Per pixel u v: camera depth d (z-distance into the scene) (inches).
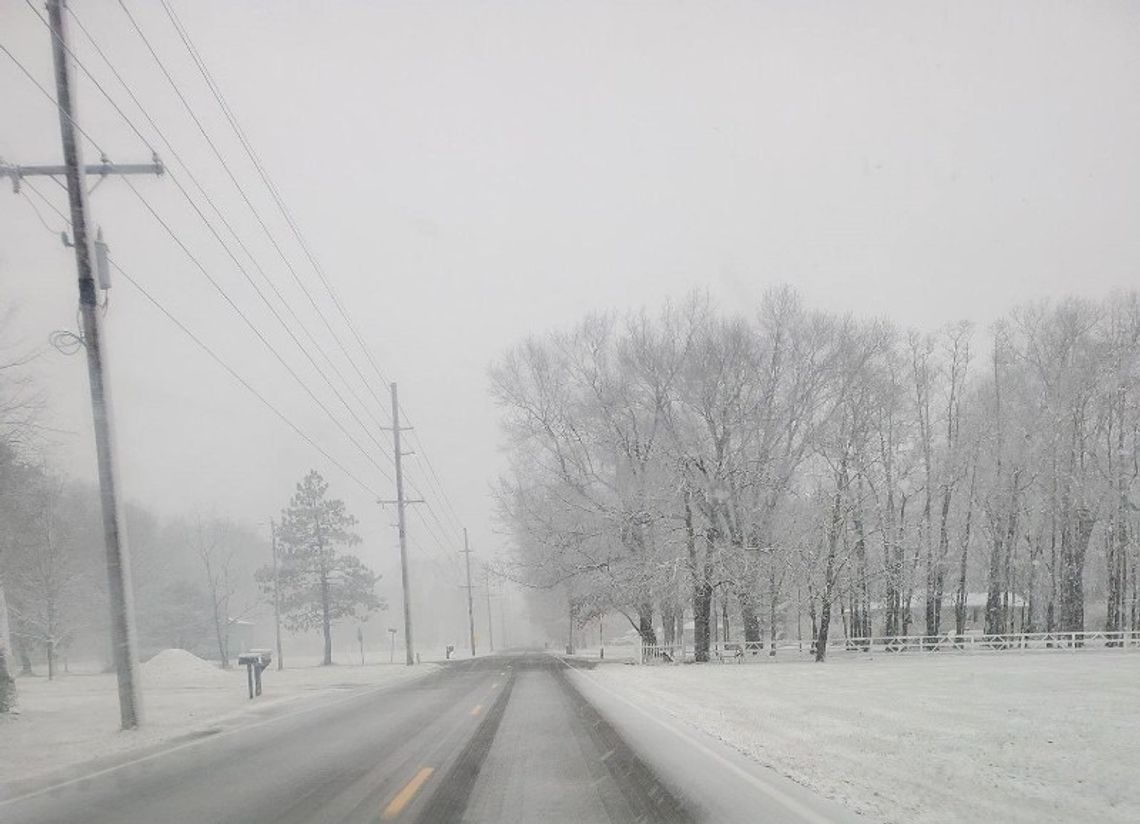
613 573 1381.6
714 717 555.5
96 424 569.0
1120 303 1627.7
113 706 741.3
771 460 1366.9
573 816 272.5
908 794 300.0
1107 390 1596.9
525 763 377.4
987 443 1748.3
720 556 1285.7
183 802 306.5
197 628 2637.8
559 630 3228.3
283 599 2464.3
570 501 1402.6
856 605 1860.2
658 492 1347.2
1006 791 303.0
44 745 481.4
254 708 700.7
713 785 319.6
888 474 1694.1
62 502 1796.3
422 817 273.3
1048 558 1955.0
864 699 633.6
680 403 1382.9
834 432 1398.9
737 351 1350.9
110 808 299.6
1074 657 1215.6
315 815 278.7
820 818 264.8
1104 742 401.4
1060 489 1646.2
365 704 711.1
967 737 426.6
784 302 1424.7
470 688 876.6
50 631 1646.2
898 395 1627.7
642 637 1581.0
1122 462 1600.6
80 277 566.9
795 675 931.3
